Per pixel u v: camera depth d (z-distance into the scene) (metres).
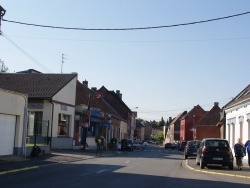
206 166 26.14
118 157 35.38
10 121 25.98
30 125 29.86
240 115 34.94
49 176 17.36
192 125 106.50
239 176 19.89
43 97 38.16
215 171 22.59
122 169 21.95
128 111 93.75
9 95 25.36
